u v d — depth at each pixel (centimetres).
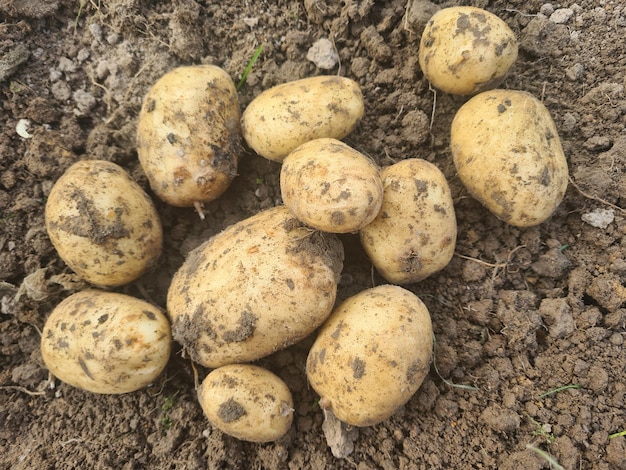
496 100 25
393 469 25
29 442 28
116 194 26
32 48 31
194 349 25
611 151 28
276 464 26
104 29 32
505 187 24
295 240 24
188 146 26
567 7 30
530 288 28
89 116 32
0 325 29
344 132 26
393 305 23
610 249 28
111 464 26
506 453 25
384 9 30
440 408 26
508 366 26
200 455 26
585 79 30
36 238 29
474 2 30
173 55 31
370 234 25
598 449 24
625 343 26
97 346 23
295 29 31
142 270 27
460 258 29
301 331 24
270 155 27
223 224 31
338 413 23
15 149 30
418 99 30
